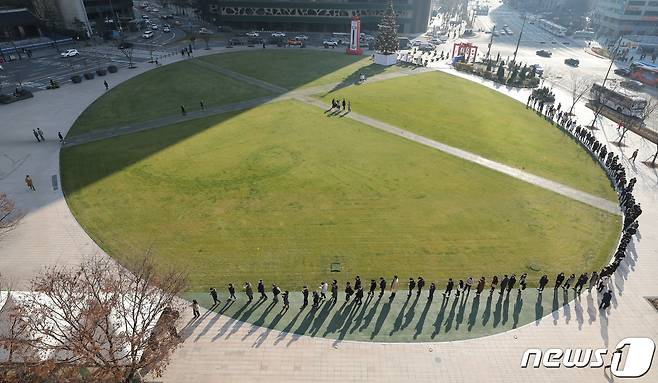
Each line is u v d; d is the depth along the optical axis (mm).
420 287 28328
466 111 62406
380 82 76438
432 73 84750
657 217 37781
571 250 33188
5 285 28469
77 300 20406
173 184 41344
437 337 25578
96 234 34125
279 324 26250
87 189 40312
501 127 56969
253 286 29250
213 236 34125
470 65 88438
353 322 26531
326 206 38219
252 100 65438
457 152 48969
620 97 65125
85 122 56375
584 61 102938
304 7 121000
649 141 54875
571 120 59125
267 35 118625
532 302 28219
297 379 22922
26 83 72562
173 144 49844
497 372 23547
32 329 19234
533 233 35062
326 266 31219
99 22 117750
